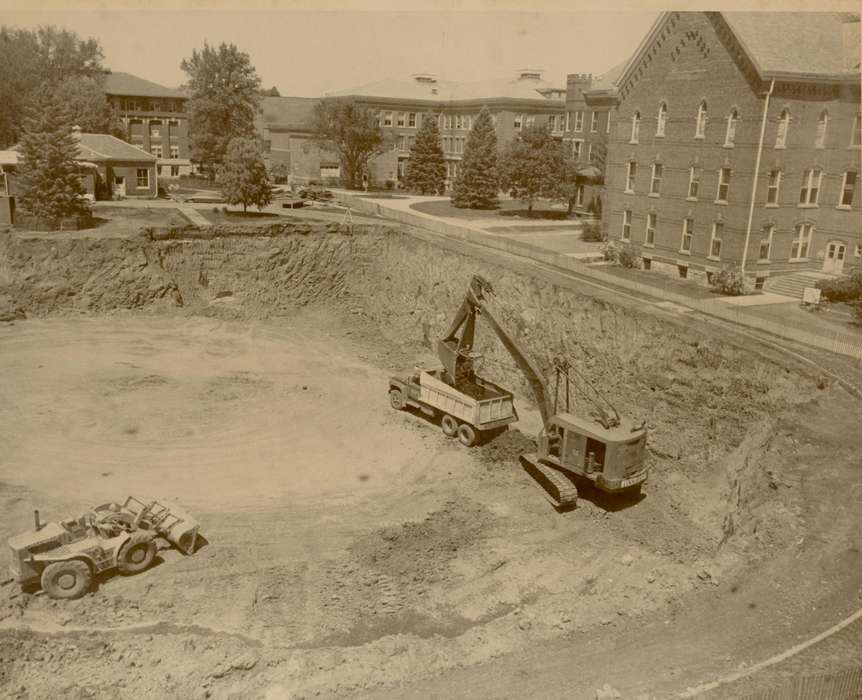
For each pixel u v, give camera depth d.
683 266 39.41
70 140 43.78
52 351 34.53
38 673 14.62
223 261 43.59
